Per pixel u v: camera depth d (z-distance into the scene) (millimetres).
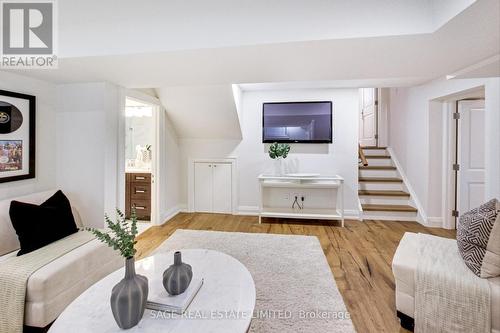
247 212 4344
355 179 4035
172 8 1654
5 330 1526
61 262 1693
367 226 3697
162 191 3850
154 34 1691
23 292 1514
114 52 1735
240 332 1080
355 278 2281
